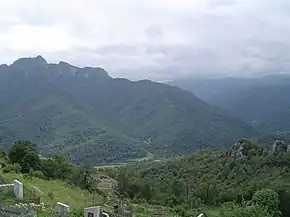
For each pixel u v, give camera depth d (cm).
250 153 11831
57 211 3594
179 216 6531
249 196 8656
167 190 10475
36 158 7819
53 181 7262
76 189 7050
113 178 10981
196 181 11081
